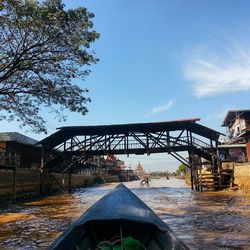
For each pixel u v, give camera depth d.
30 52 15.78
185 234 11.39
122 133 35.75
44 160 36.59
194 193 30.83
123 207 7.21
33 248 10.32
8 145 38.31
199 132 34.72
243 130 44.78
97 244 6.62
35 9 14.36
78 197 31.67
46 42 15.57
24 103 17.16
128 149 35.44
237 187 30.94
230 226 12.71
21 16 14.36
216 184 33.72
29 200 29.56
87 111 17.97
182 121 33.19
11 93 16.62
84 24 15.68
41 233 12.81
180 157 35.00
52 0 14.78
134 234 6.90
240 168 30.94
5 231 13.42
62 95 17.12
